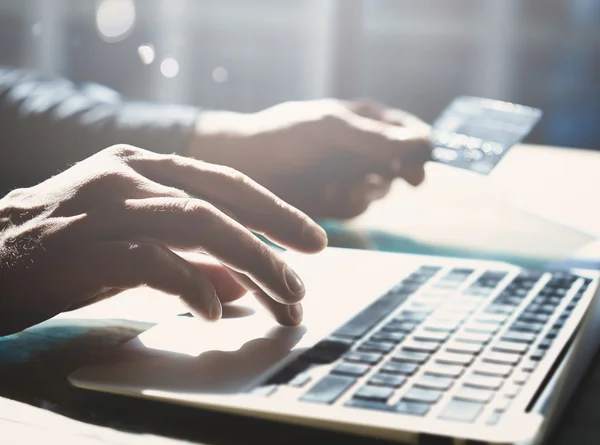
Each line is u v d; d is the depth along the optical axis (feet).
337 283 2.16
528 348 1.62
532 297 2.00
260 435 1.34
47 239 1.83
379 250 2.93
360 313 1.87
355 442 1.29
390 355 1.58
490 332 1.72
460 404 1.34
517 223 3.45
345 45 5.98
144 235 1.78
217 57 11.23
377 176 3.48
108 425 1.38
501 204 3.81
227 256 1.75
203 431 1.36
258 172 3.49
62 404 1.48
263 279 1.74
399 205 3.85
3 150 3.53
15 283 1.81
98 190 1.89
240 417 1.37
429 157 3.26
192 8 10.92
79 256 1.79
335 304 1.96
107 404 1.47
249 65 11.42
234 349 1.65
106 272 1.76
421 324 1.78
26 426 1.37
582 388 1.72
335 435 1.30
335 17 5.97
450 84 12.60
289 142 3.48
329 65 6.02
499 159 3.05
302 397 1.38
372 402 1.36
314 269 2.33
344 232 3.27
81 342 1.83
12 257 1.84
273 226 1.96
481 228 3.35
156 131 3.50
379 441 1.28
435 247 3.01
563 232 3.28
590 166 4.64
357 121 3.48
